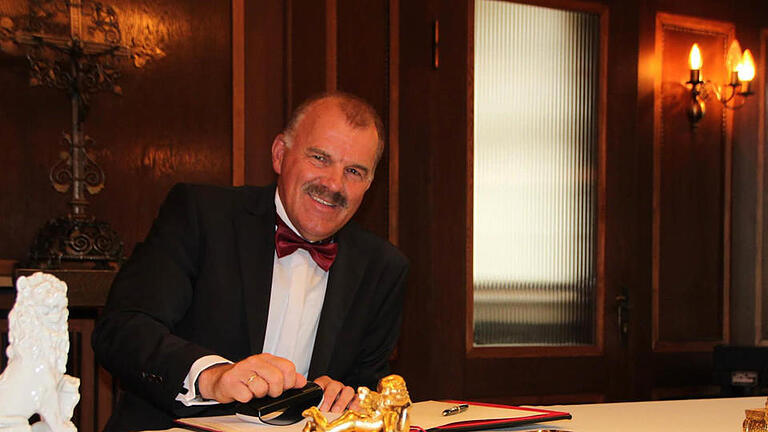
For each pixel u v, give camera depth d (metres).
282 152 1.69
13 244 2.50
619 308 3.49
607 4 3.48
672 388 3.60
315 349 1.57
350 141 1.55
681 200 3.65
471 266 3.19
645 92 3.56
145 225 2.69
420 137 3.09
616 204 3.50
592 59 3.48
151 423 1.45
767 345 3.74
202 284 1.54
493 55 3.28
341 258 1.67
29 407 0.77
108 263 2.37
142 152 2.69
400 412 0.85
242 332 1.54
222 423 1.06
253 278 1.56
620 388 3.48
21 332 0.79
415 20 3.08
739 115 3.77
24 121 2.52
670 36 3.63
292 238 1.61
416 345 3.07
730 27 3.74
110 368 1.32
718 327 3.73
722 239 3.74
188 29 2.76
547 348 3.35
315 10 2.89
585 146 3.47
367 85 2.97
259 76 2.85
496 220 3.29
